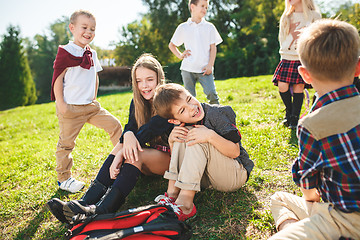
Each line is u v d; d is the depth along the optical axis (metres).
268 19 21.17
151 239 1.65
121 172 2.11
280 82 3.80
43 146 5.02
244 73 19.83
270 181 2.49
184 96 2.01
